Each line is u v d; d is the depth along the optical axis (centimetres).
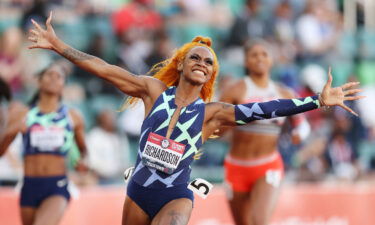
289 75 3703
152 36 3606
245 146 2023
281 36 3878
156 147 1401
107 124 2941
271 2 4169
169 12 3944
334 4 4288
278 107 1400
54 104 2047
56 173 2016
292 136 2158
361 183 3334
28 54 3344
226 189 2098
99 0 3741
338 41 4162
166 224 1361
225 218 2603
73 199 2431
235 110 1421
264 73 2045
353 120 3481
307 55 3978
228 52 3747
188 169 1438
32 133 2006
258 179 2023
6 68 3272
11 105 2211
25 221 2033
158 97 1431
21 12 3616
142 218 1440
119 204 2512
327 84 1373
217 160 3128
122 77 1423
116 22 3600
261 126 2006
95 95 3353
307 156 3117
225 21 4053
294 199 2717
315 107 1384
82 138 2131
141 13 3638
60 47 1392
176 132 1402
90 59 1407
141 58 3475
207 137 1445
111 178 2898
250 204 2008
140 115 3170
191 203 1430
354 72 4119
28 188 2006
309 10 4106
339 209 2808
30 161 2008
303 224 2727
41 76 2033
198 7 3994
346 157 3322
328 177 3170
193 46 1484
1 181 2589
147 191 1417
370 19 4362
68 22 3575
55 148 2014
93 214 2462
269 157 2031
